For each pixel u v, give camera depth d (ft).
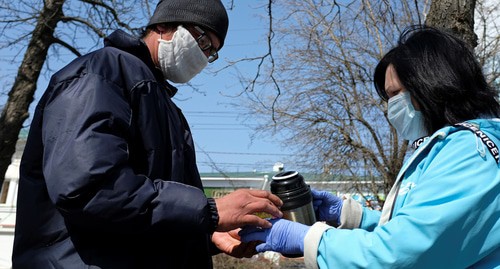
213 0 6.81
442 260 4.88
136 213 4.89
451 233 4.84
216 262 37.91
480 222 4.90
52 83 5.54
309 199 6.48
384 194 41.32
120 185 4.85
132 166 5.43
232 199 5.64
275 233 5.88
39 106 5.61
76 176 4.68
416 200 5.13
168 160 5.74
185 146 6.11
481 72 5.93
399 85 6.11
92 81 5.21
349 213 7.00
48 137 5.03
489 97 5.78
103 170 4.75
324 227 5.68
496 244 4.97
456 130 5.42
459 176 5.01
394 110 6.20
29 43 23.61
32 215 5.44
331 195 7.84
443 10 11.41
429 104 5.78
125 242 5.33
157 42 6.60
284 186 6.42
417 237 4.87
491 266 5.07
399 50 6.17
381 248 5.00
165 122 5.78
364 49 37.40
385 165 40.57
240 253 6.81
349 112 41.04
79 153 4.76
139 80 5.54
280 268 37.42
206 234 5.84
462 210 4.83
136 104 5.47
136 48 6.08
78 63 5.47
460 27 11.25
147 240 5.47
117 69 5.49
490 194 4.95
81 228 5.25
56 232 5.32
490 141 5.18
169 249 5.64
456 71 5.69
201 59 6.66
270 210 5.86
